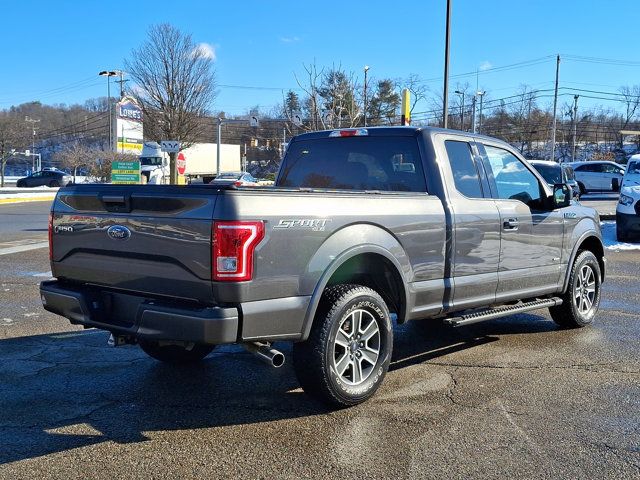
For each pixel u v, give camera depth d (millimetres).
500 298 5832
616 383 5078
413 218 4859
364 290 4512
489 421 4277
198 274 3846
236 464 3646
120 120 39406
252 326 3869
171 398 4723
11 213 25859
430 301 5086
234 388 4957
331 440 3969
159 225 4020
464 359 5770
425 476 3506
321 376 4266
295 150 6340
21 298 8344
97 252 4465
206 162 50156
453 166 5473
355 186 5793
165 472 3549
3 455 3744
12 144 61438
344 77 24188
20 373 5305
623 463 3670
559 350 6070
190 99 37062
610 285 9695
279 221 3951
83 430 4121
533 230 6105
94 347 6121
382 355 4676
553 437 4023
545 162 19250
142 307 4027
